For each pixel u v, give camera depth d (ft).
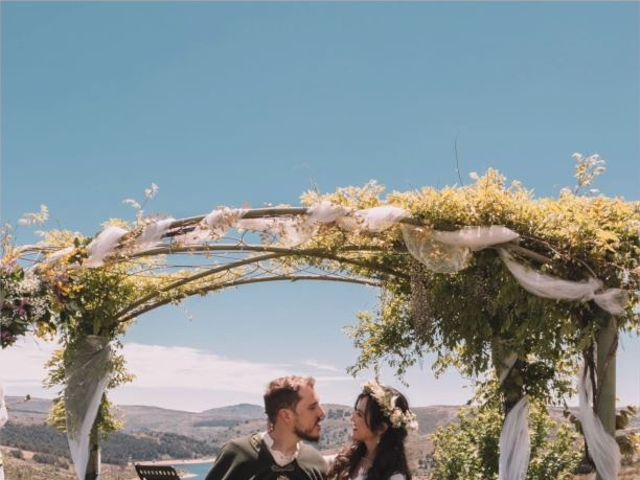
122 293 27.99
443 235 21.24
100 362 27.84
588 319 22.47
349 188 21.36
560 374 24.09
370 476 10.61
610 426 22.06
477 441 41.50
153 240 20.86
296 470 9.68
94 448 29.96
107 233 21.12
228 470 9.50
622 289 21.49
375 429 10.78
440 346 25.32
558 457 39.40
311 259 25.07
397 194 21.54
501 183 21.89
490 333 23.31
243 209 20.47
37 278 21.02
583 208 22.16
